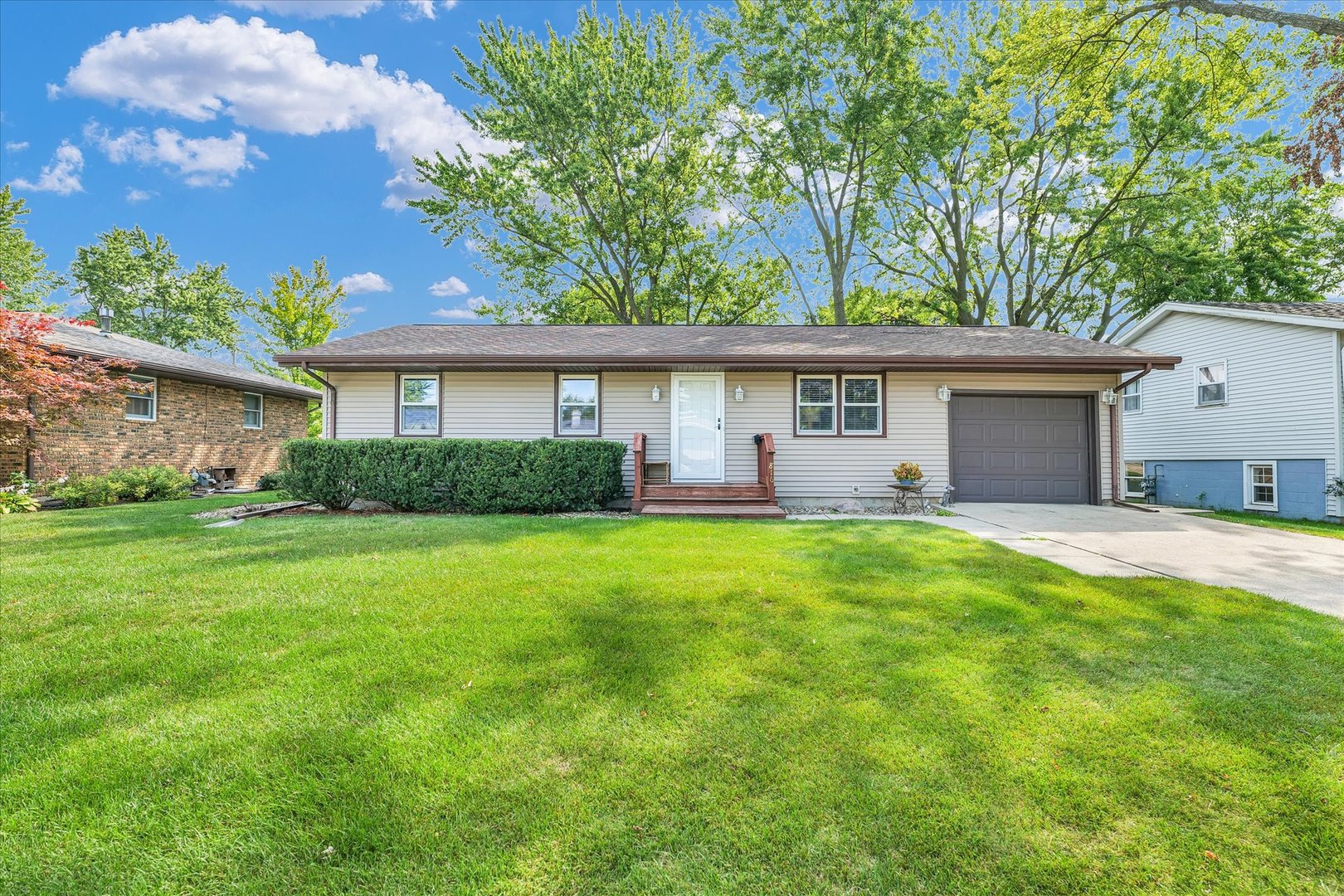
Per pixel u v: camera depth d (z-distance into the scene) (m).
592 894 1.60
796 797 1.98
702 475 10.50
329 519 7.89
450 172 18.47
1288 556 5.75
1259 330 11.70
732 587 4.37
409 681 2.81
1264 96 14.80
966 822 1.87
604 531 6.79
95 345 12.22
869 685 2.78
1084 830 1.85
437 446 8.77
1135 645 3.27
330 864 1.70
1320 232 16.61
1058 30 10.70
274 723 2.43
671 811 1.92
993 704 2.61
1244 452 11.98
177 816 1.88
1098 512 9.24
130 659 3.05
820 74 17.28
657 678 2.86
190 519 7.87
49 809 1.91
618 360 9.66
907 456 10.44
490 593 4.16
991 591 4.30
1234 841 1.80
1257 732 2.39
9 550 5.63
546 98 17.16
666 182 19.73
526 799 1.97
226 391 15.38
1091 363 9.45
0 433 9.70
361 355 9.66
